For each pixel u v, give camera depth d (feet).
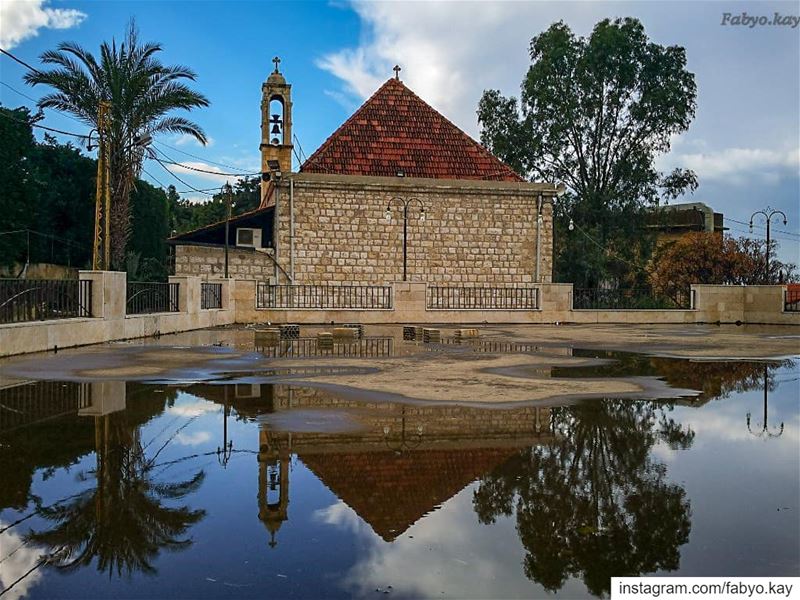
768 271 125.90
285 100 113.70
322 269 94.99
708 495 14.89
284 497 14.58
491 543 12.19
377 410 24.03
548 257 101.55
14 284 40.81
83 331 47.67
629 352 48.37
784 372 36.86
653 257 142.61
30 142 124.16
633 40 134.51
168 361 39.01
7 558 11.45
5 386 29.40
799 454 18.49
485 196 99.86
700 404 26.25
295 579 10.72
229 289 79.51
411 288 86.63
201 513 13.57
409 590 10.36
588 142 139.54
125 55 83.76
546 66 135.85
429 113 108.06
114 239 85.15
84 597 10.07
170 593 10.23
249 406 24.67
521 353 46.68
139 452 18.15
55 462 17.20
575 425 21.93
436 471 16.60
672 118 133.08
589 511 13.82
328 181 94.48
